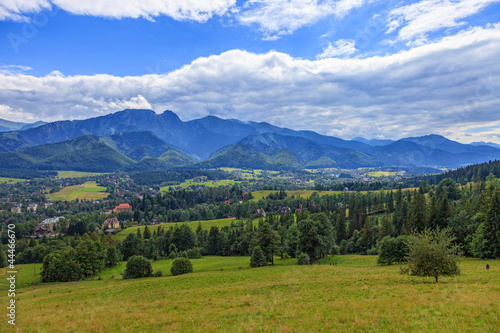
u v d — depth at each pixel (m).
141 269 80.31
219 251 127.81
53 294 60.56
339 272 56.72
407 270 38.09
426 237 37.06
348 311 26.95
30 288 75.06
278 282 48.09
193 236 138.25
